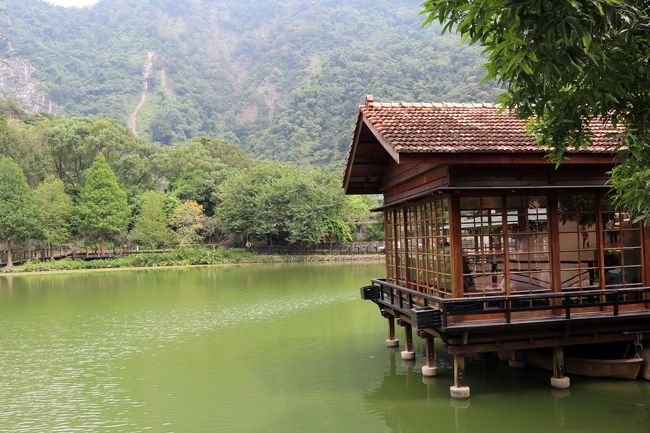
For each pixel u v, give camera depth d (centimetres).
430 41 14512
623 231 1135
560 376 1140
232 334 1930
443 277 1144
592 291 1057
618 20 575
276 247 6084
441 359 1477
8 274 4822
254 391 1266
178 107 15925
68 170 7000
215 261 5522
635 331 1100
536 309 1045
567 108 630
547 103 640
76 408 1177
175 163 7344
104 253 5819
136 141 7775
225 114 17150
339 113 12950
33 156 6525
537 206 1104
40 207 5406
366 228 6525
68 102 15338
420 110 1238
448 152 1010
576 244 1121
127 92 16525
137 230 5772
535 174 1101
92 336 1962
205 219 6191
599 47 543
